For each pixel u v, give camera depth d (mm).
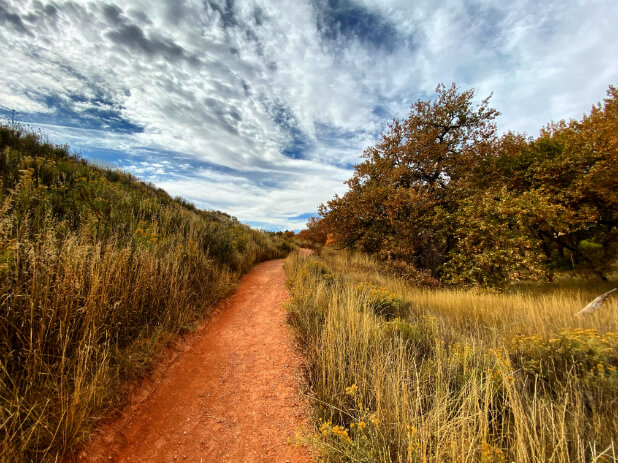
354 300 5098
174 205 11281
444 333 4207
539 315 5215
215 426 2686
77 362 2646
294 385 3320
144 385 3096
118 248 4418
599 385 2580
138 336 3586
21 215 3941
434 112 14500
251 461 2285
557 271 13156
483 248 10227
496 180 12719
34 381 2334
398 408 2295
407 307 5824
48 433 2010
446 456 1832
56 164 7125
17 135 7746
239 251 11672
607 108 11055
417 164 14609
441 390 2467
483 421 2037
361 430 2043
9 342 2408
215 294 6285
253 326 5273
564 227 9797
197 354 4094
